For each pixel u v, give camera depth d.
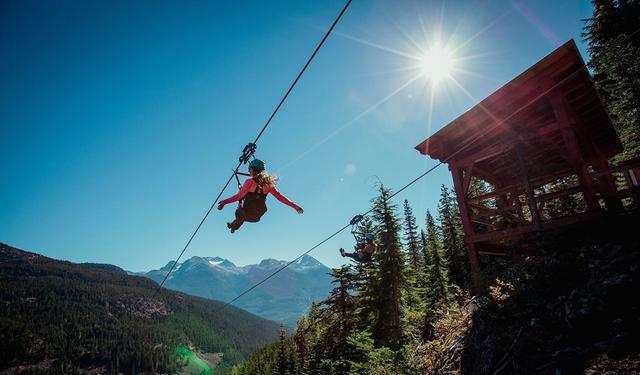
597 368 4.79
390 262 22.92
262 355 72.44
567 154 11.52
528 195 12.12
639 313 5.30
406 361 10.48
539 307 7.40
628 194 10.01
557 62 11.59
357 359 20.91
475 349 8.01
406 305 22.19
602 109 15.14
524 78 12.17
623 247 7.09
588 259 7.60
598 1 20.00
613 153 20.84
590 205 10.75
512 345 6.98
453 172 14.91
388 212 24.11
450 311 11.61
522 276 8.74
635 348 4.71
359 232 8.40
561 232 9.66
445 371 8.30
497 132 13.80
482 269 12.52
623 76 13.69
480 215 14.70
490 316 8.43
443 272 26.41
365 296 23.38
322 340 27.97
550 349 6.16
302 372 26.94
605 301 6.04
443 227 39.59
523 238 11.84
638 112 13.58
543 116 14.19
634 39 13.96
